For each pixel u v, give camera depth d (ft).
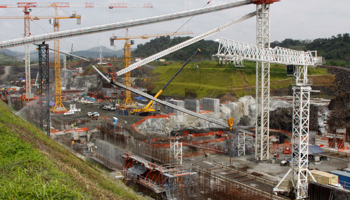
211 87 506.07
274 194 164.45
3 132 83.66
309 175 169.07
